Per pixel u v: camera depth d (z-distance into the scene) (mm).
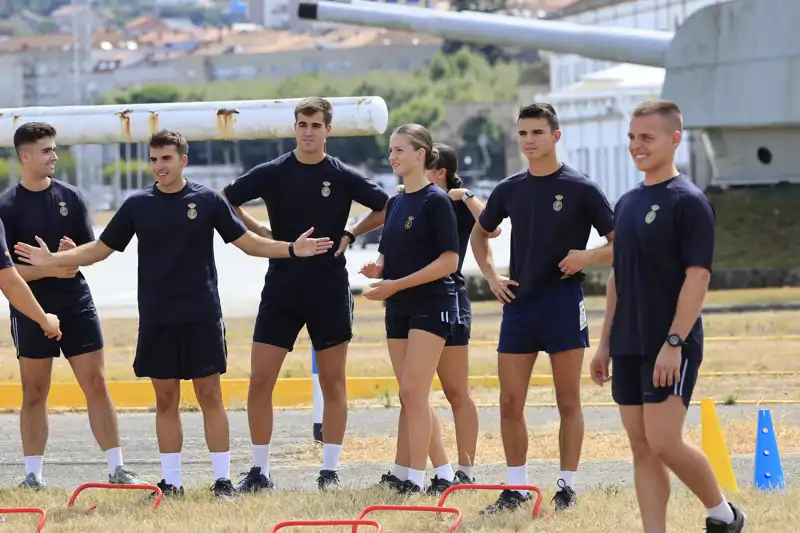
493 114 143125
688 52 38062
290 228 12812
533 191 11453
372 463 14961
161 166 11938
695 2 94312
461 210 12617
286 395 20547
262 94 141000
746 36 36938
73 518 11141
